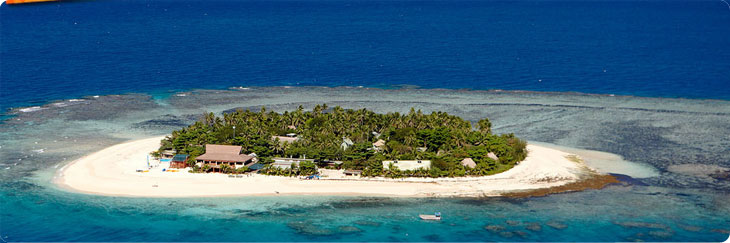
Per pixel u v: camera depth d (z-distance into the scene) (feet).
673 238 460.14
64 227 469.98
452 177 597.93
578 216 502.38
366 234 465.88
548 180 593.01
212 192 551.18
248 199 536.01
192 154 632.79
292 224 483.10
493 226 482.28
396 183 580.71
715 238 460.14
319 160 629.51
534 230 474.49
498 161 639.76
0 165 618.44
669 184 583.99
